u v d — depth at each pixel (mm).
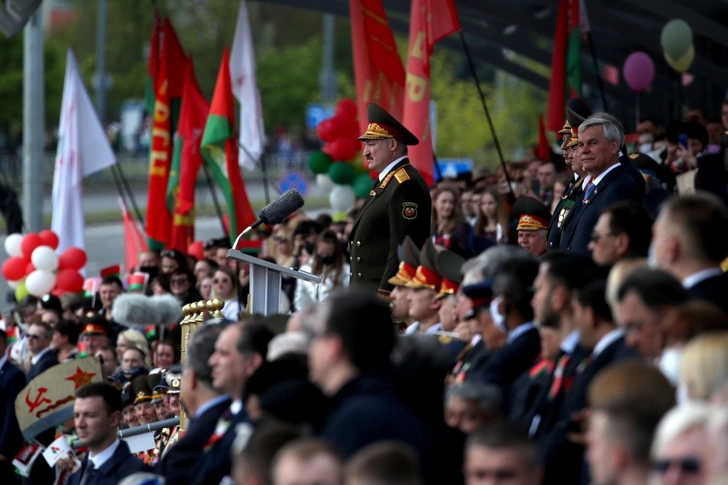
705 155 28375
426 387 13852
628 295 13266
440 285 19453
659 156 35000
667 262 14336
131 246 48906
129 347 31953
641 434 11094
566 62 40562
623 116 55625
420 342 14922
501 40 53625
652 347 13172
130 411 28375
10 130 124625
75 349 33469
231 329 16766
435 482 13141
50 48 128625
